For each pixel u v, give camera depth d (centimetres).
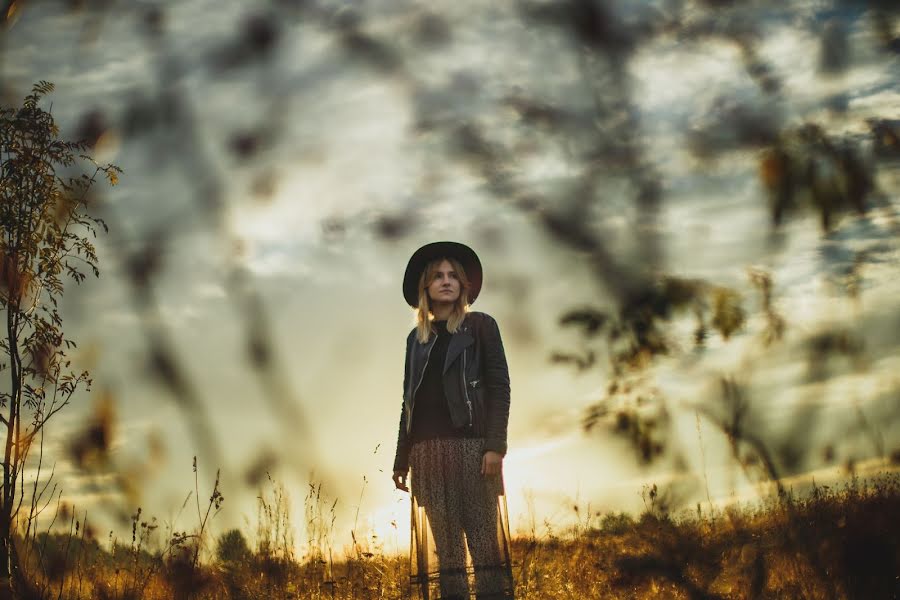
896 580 212
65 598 382
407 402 375
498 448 352
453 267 375
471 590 347
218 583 400
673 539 227
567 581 380
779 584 224
